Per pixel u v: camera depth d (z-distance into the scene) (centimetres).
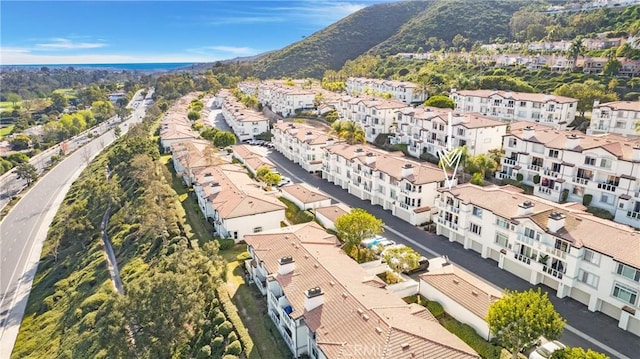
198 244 6384
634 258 4000
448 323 4231
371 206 7619
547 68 13962
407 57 19888
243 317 4556
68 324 5869
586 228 4575
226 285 5150
